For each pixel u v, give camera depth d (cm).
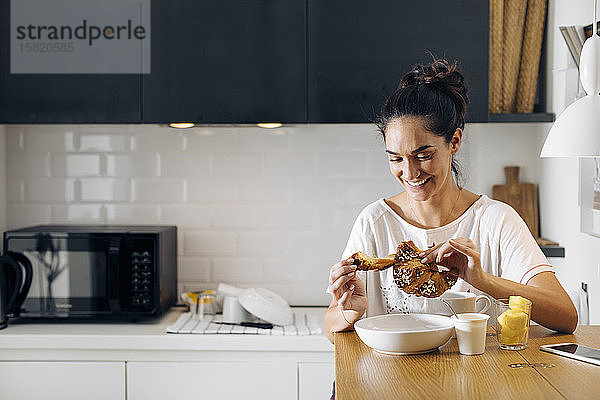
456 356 147
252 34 278
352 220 312
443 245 157
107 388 262
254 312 270
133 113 280
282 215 313
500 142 293
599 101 162
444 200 180
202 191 314
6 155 315
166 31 279
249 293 277
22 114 281
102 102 280
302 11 278
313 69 278
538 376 132
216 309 294
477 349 147
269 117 279
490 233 179
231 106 279
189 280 315
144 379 262
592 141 158
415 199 173
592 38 164
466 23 275
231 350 260
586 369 136
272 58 278
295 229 313
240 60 278
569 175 256
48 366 262
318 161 312
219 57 279
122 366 262
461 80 177
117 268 274
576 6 249
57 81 281
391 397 121
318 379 261
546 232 284
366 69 277
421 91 168
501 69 283
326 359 261
